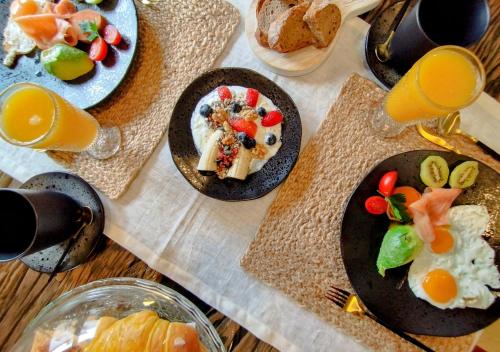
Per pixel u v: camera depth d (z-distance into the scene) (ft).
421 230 1.96
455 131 2.18
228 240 2.22
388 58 2.21
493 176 2.05
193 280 2.20
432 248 2.02
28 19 2.13
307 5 2.08
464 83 1.90
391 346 2.09
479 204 2.06
